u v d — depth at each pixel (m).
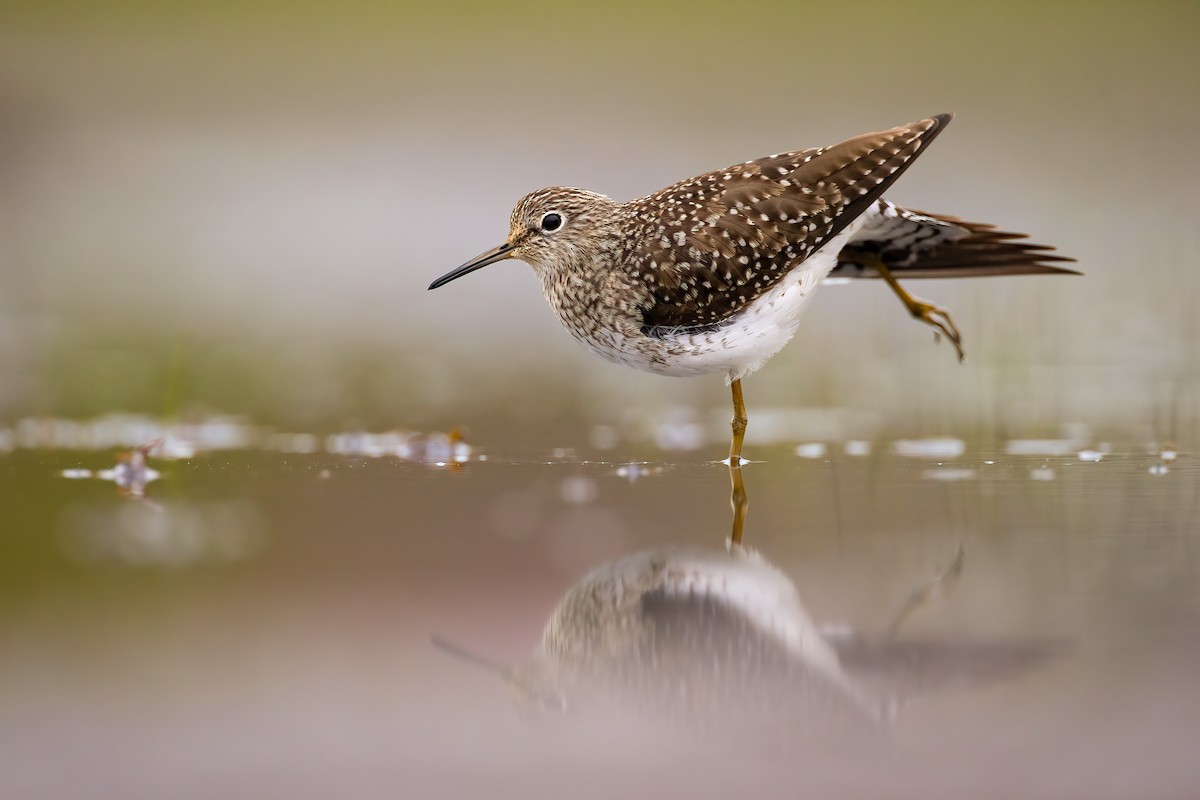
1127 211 23.61
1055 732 5.75
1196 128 27.28
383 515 9.96
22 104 29.42
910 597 7.62
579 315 12.73
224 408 15.67
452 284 23.52
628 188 25.53
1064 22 31.23
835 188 11.79
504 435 14.20
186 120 29.48
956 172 25.72
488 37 31.69
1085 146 26.88
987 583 7.88
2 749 5.69
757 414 15.45
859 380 16.89
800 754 5.64
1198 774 5.37
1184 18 31.39
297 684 6.44
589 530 9.43
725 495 10.66
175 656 6.79
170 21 31.23
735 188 12.07
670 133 28.20
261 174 27.84
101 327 20.00
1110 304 19.50
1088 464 11.84
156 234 25.41
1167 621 7.08
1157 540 8.84
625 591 7.88
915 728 5.82
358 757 5.65
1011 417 14.59
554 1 31.33
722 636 7.05
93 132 29.03
